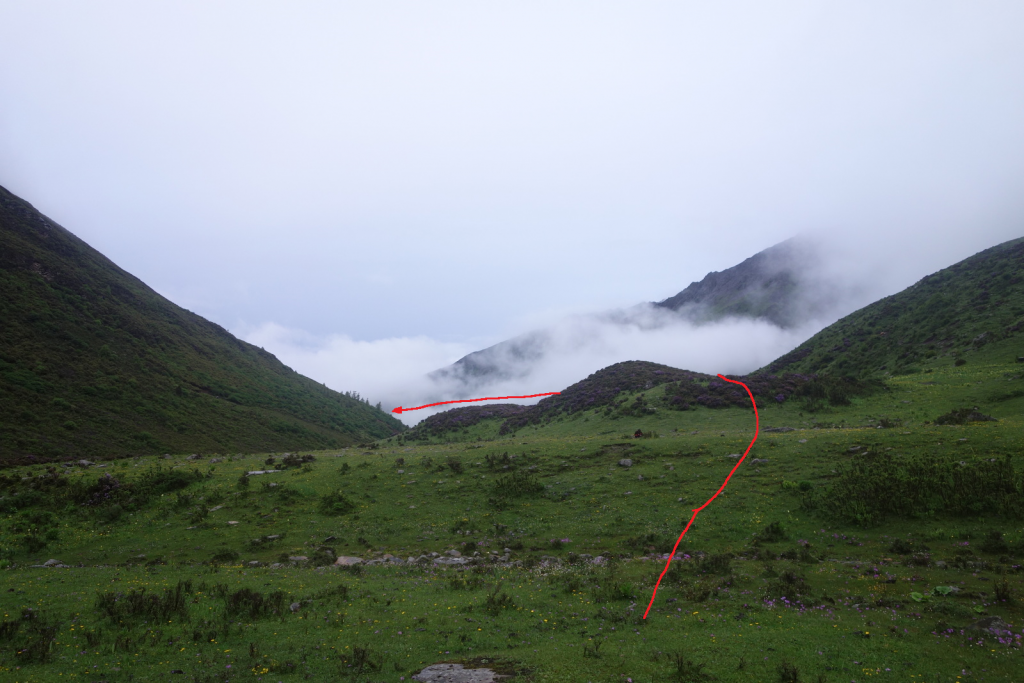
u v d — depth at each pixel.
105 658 12.78
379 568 25.69
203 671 12.30
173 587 19.56
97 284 141.50
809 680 11.28
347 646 14.12
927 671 11.45
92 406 95.69
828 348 105.44
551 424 80.06
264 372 175.25
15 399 84.69
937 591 16.83
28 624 14.65
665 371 96.00
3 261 116.81
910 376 68.44
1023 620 14.02
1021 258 90.44
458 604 18.30
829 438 37.53
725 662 12.48
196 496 38.00
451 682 11.60
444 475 42.06
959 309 87.00
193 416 113.00
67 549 30.23
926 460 29.89
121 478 40.25
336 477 42.38
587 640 14.56
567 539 29.91
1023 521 23.16
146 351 127.88
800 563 22.42
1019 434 30.78
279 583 21.22
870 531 25.66
